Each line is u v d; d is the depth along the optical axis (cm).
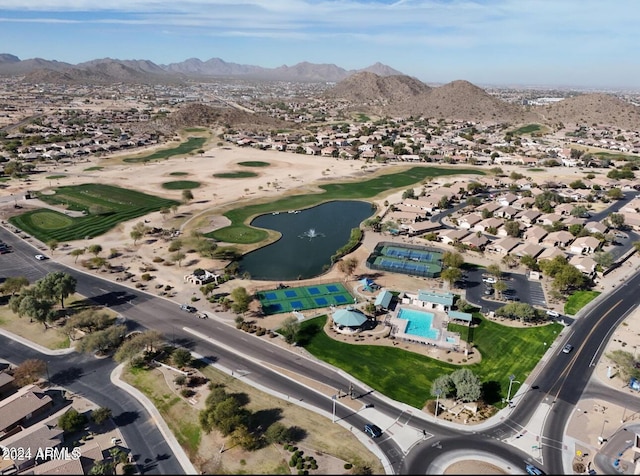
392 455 8344
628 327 12800
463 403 9719
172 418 9162
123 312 13350
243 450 8381
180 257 16888
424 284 15575
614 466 8112
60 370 10675
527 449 8519
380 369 10881
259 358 11244
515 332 12519
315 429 8944
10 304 12719
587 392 10150
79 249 17488
